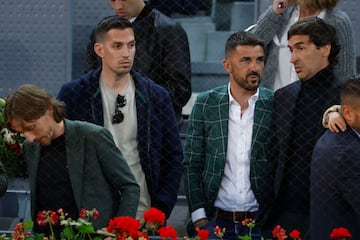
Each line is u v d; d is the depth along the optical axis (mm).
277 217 11180
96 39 11453
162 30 12297
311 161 10430
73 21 14930
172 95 12297
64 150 10539
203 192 11352
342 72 11773
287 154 11094
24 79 14945
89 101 11438
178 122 12391
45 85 14961
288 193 11102
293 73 12133
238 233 11234
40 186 10617
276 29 12203
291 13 12188
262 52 11227
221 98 11328
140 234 9656
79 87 11461
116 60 11305
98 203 10547
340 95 10414
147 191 11508
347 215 10172
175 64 12312
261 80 12266
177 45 12336
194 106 11422
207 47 14844
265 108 11273
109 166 10570
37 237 10172
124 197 10578
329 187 10180
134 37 11562
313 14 11906
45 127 10312
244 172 11250
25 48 14914
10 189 12414
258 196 11211
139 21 12297
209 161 11320
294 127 11086
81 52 14992
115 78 11391
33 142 10539
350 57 11805
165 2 14281
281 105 11148
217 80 14906
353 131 10203
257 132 11234
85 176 10547
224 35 14820
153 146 11469
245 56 11164
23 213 12391
